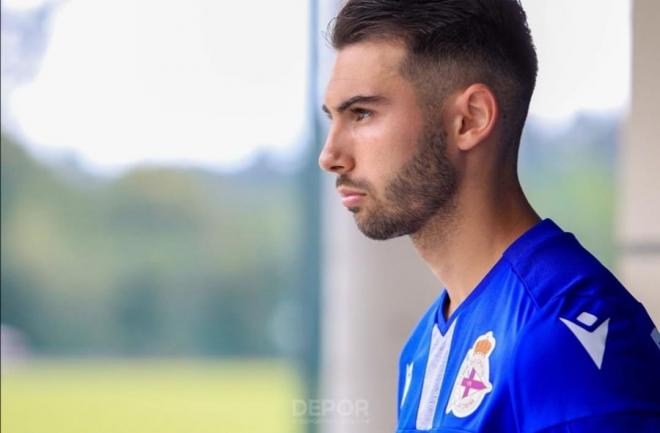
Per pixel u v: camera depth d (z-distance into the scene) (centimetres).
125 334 3744
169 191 3622
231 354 3728
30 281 3650
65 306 3694
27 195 3553
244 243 3628
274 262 3609
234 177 3588
